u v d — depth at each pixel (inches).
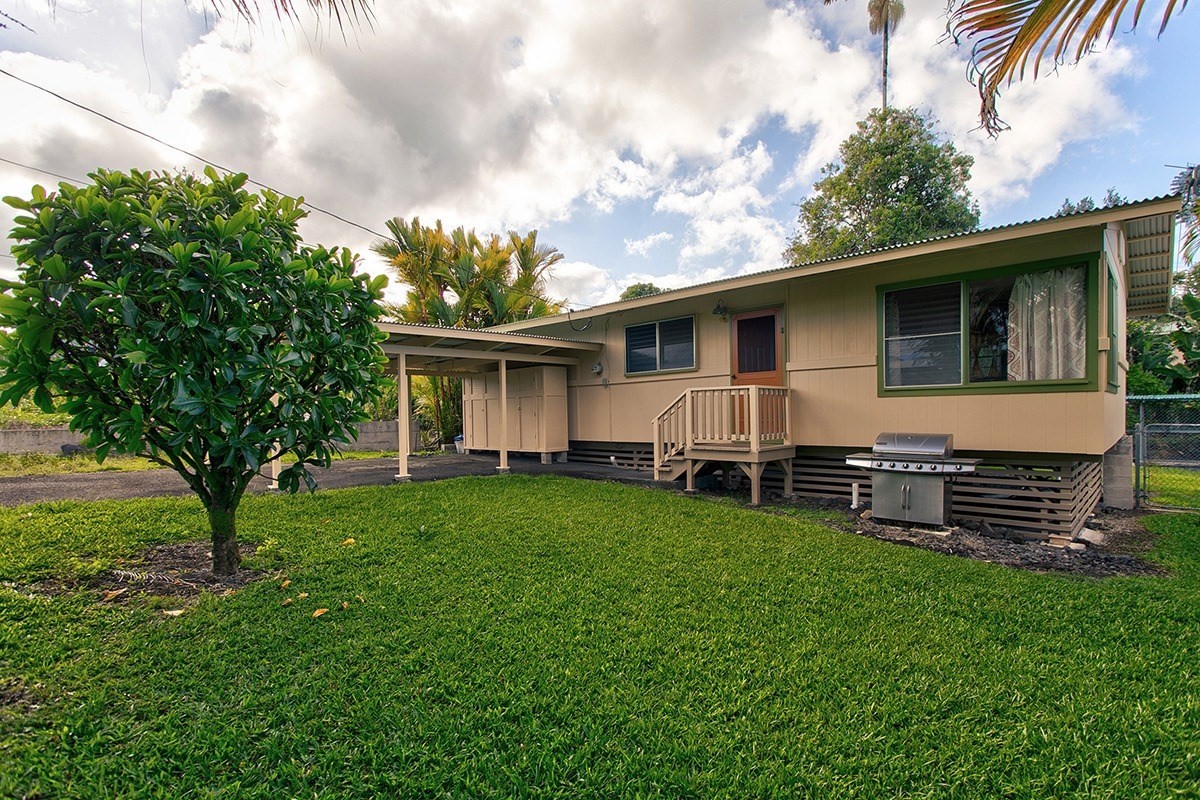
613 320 428.5
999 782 83.2
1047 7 98.8
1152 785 82.7
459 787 81.1
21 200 131.0
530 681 109.3
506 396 445.7
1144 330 661.3
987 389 252.5
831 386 305.0
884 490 252.2
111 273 133.6
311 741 90.7
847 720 98.1
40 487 291.9
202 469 155.7
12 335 124.9
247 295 149.0
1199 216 332.8
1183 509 313.3
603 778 83.4
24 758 82.1
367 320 176.6
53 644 114.3
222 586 154.7
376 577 165.2
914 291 275.1
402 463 341.4
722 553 195.3
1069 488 238.8
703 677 112.1
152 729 92.1
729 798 79.8
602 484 328.8
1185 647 127.5
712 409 311.3
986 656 122.3
